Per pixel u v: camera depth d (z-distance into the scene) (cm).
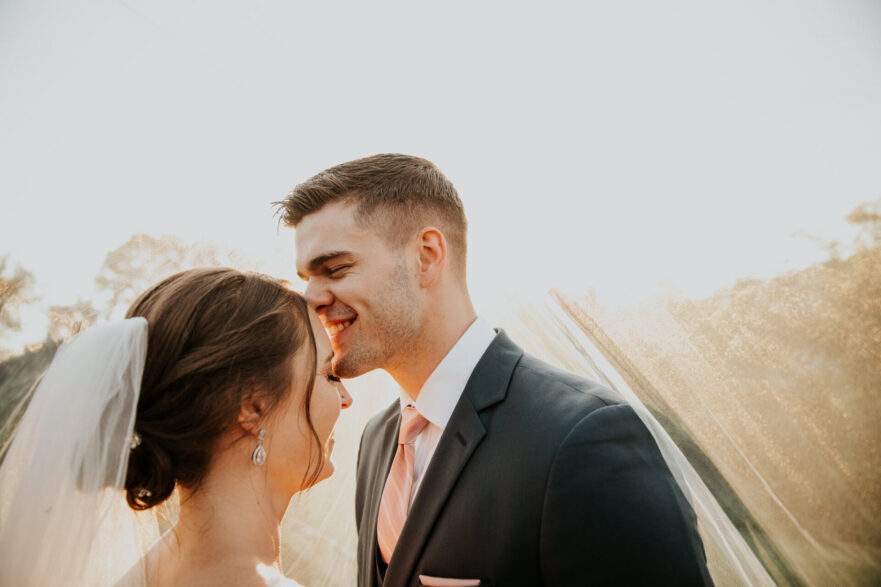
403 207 159
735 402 202
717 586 162
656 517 111
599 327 222
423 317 158
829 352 206
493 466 129
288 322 132
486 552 122
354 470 272
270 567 115
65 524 112
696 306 221
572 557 112
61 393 119
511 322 243
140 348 118
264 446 123
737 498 189
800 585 178
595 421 121
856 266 223
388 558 154
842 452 190
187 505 116
